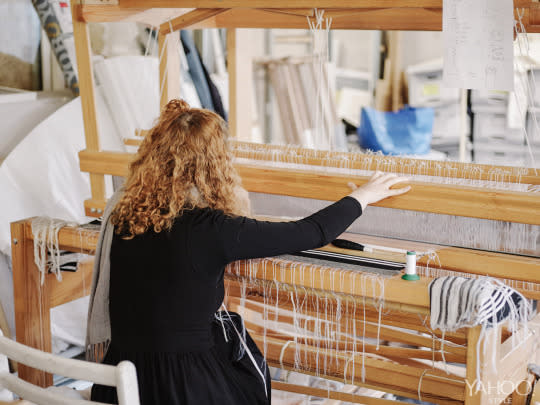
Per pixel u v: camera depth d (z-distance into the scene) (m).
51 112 3.20
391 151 4.32
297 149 2.12
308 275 1.53
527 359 1.71
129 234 1.39
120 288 1.40
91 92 2.03
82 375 1.18
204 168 1.38
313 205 1.81
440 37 4.14
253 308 2.32
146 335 1.38
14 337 2.57
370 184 1.56
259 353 1.58
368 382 1.68
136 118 3.23
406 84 4.27
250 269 1.60
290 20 2.13
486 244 1.61
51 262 1.95
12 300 2.57
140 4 1.93
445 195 1.56
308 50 4.56
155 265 1.36
